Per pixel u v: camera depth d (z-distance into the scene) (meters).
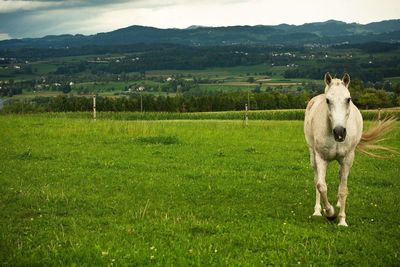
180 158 19.50
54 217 10.77
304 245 9.02
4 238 9.12
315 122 10.62
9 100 162.00
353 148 10.62
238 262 8.00
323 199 10.27
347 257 8.46
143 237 9.28
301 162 19.30
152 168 17.19
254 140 26.17
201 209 11.77
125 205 12.01
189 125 35.00
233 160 19.34
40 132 26.53
